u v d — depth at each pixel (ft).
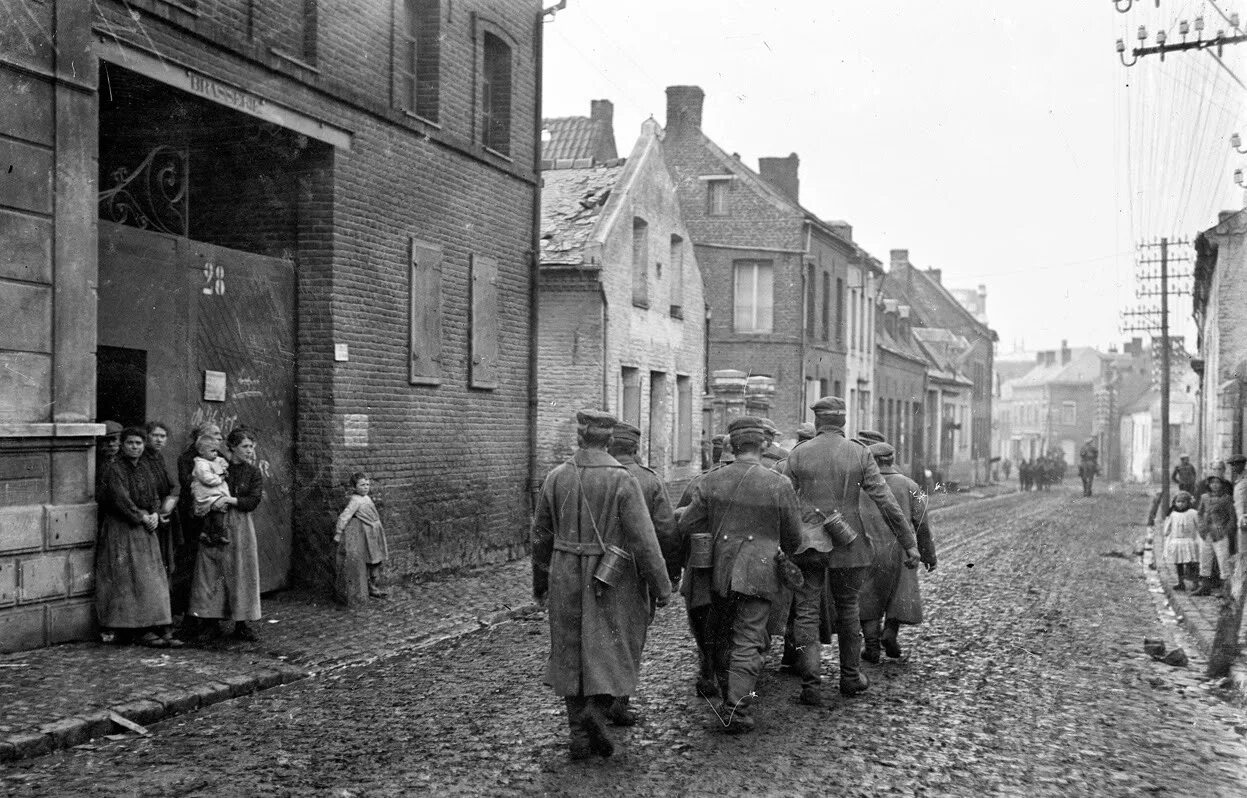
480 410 47.70
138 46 29.63
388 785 17.67
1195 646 33.35
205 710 22.59
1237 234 81.30
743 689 21.13
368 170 39.47
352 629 31.22
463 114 46.03
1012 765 19.67
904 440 156.56
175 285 32.53
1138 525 90.79
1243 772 19.90
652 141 71.10
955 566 54.80
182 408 32.73
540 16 52.70
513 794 17.34
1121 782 18.94
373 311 39.78
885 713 23.13
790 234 105.19
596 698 19.48
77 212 27.32
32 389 26.22
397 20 41.55
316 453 37.55
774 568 21.57
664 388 74.38
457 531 45.47
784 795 17.57
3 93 25.54
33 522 25.84
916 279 208.64
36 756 19.13
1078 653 31.27
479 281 47.24
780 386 105.29
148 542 27.07
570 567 19.43
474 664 27.68
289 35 36.14
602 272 61.98
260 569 36.01
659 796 17.39
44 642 26.12
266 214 38.06
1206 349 105.60
